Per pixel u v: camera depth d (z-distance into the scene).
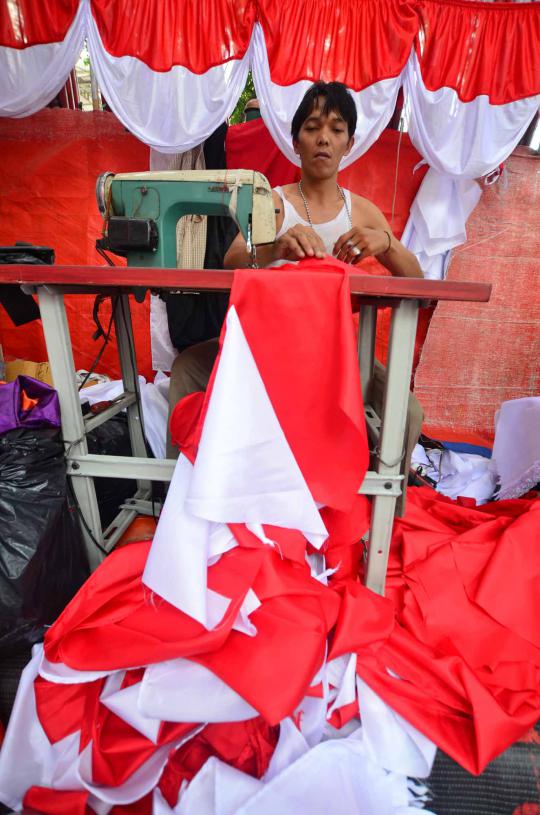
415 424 1.20
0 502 0.92
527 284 2.87
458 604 1.12
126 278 0.89
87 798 0.76
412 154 2.60
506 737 0.87
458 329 2.98
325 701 0.88
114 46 1.94
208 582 0.89
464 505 1.76
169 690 0.79
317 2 1.90
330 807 0.73
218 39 1.94
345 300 0.86
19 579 0.89
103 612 0.91
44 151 2.61
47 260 1.13
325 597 0.98
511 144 2.18
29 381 1.05
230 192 1.12
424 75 2.04
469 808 0.86
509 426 2.02
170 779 0.80
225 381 0.86
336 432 0.94
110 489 1.68
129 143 2.59
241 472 0.86
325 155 1.44
